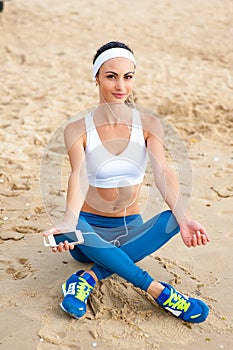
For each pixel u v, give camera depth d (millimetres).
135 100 9227
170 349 3852
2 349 3807
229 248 5145
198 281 4652
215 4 17219
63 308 4129
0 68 10977
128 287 4465
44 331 3994
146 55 12148
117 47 4277
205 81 10516
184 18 15531
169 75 10820
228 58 12188
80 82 10312
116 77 4246
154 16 15617
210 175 6715
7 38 12992
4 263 4859
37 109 8906
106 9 16234
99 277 4305
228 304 4348
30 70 10945
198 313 4074
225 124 8469
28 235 5336
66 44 12766
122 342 3904
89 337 3949
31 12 15367
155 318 4160
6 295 4402
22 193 6188
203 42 13344
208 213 5801
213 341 3939
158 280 4652
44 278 4645
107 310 4219
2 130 8016
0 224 5516
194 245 4129
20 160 7082
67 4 16656
